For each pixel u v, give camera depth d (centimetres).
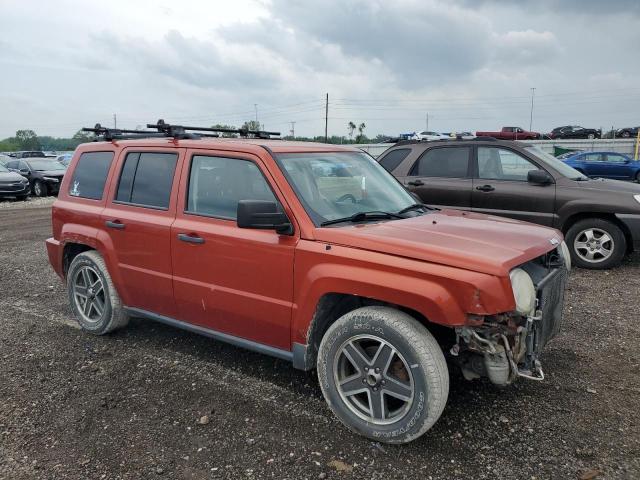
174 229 410
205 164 409
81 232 490
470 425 336
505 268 286
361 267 314
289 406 365
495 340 299
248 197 379
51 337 499
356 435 328
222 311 389
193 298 406
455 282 286
